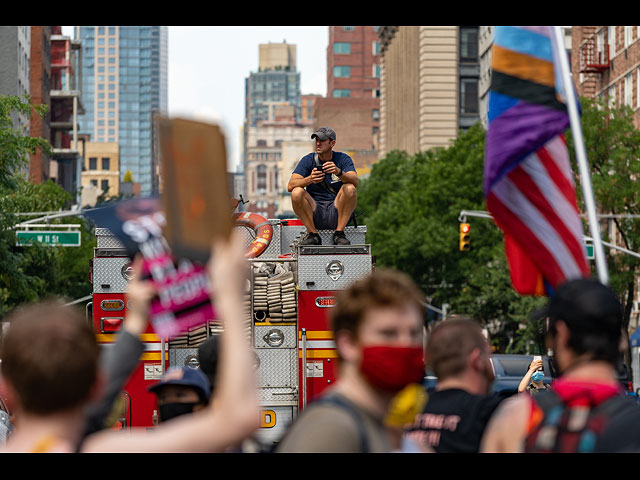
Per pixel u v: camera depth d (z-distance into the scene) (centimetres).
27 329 470
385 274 583
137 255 517
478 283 8225
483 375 908
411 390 554
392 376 553
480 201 8725
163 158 483
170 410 846
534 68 1130
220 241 478
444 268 8769
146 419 1942
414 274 9125
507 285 7969
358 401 561
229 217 482
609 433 645
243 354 466
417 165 9844
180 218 480
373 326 561
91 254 8694
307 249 2025
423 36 15775
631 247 6669
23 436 473
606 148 6706
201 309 517
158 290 515
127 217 519
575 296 676
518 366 3272
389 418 552
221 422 459
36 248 5281
